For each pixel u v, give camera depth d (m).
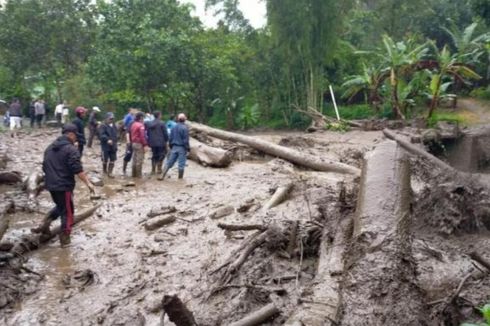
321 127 21.12
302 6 24.91
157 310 5.18
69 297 5.49
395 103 22.36
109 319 5.00
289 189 9.23
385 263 4.29
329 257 5.33
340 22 26.02
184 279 5.88
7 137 18.66
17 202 9.28
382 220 4.92
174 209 8.64
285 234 6.20
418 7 31.23
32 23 28.72
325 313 4.11
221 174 12.47
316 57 25.92
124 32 22.78
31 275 6.00
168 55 22.56
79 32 29.48
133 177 12.04
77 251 6.88
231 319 4.87
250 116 28.11
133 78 23.00
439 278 5.55
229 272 5.68
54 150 6.89
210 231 7.52
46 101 31.41
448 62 20.95
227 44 27.25
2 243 6.57
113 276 6.03
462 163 18.36
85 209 8.79
